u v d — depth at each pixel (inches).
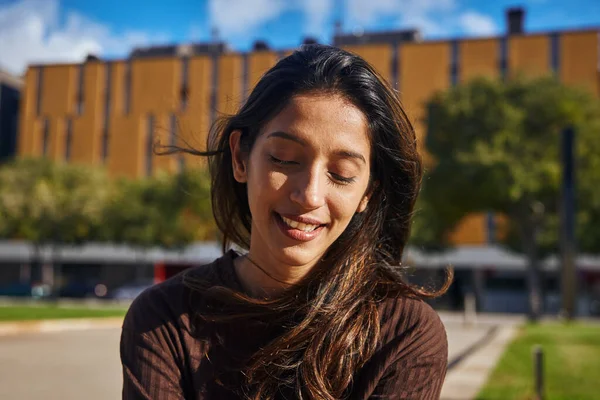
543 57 1716.3
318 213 55.2
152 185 1556.3
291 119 54.6
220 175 70.2
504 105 1088.8
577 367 359.3
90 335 576.7
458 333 714.8
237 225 71.1
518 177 1027.9
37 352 453.7
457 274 1615.4
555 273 1610.5
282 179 55.1
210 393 57.2
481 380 307.1
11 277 1957.4
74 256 1867.6
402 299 60.5
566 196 878.4
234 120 59.6
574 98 1125.7
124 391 58.1
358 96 55.7
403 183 62.4
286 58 58.6
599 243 1151.0
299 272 59.4
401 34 2053.4
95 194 1551.4
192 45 2256.4
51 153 2043.6
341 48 60.0
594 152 1100.5
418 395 55.4
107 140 2027.6
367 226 62.1
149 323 58.9
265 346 56.5
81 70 2055.9
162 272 1847.9
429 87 1779.0
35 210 1501.0
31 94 2070.6
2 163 2177.7
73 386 320.2
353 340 56.4
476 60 1756.9
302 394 56.0
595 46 1685.5
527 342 531.2
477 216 1667.1
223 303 59.2
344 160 55.1
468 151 1096.8
